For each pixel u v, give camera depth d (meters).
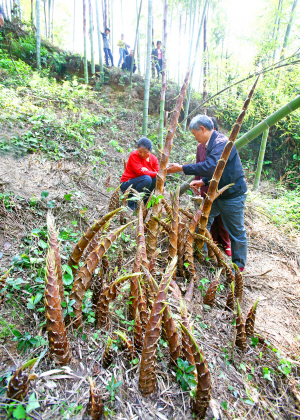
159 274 2.36
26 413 1.21
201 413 1.36
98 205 3.16
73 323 1.64
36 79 6.09
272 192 6.70
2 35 8.77
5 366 1.42
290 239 4.05
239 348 1.91
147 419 1.32
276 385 1.79
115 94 8.81
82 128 4.76
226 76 8.47
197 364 1.26
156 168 3.62
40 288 1.82
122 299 2.00
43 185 2.93
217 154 2.63
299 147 7.93
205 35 7.71
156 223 2.39
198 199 2.55
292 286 2.97
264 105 7.50
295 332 2.32
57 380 1.40
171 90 8.95
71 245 2.38
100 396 1.35
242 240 2.81
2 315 1.66
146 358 1.34
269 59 6.69
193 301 2.23
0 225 2.25
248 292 2.72
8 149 3.22
